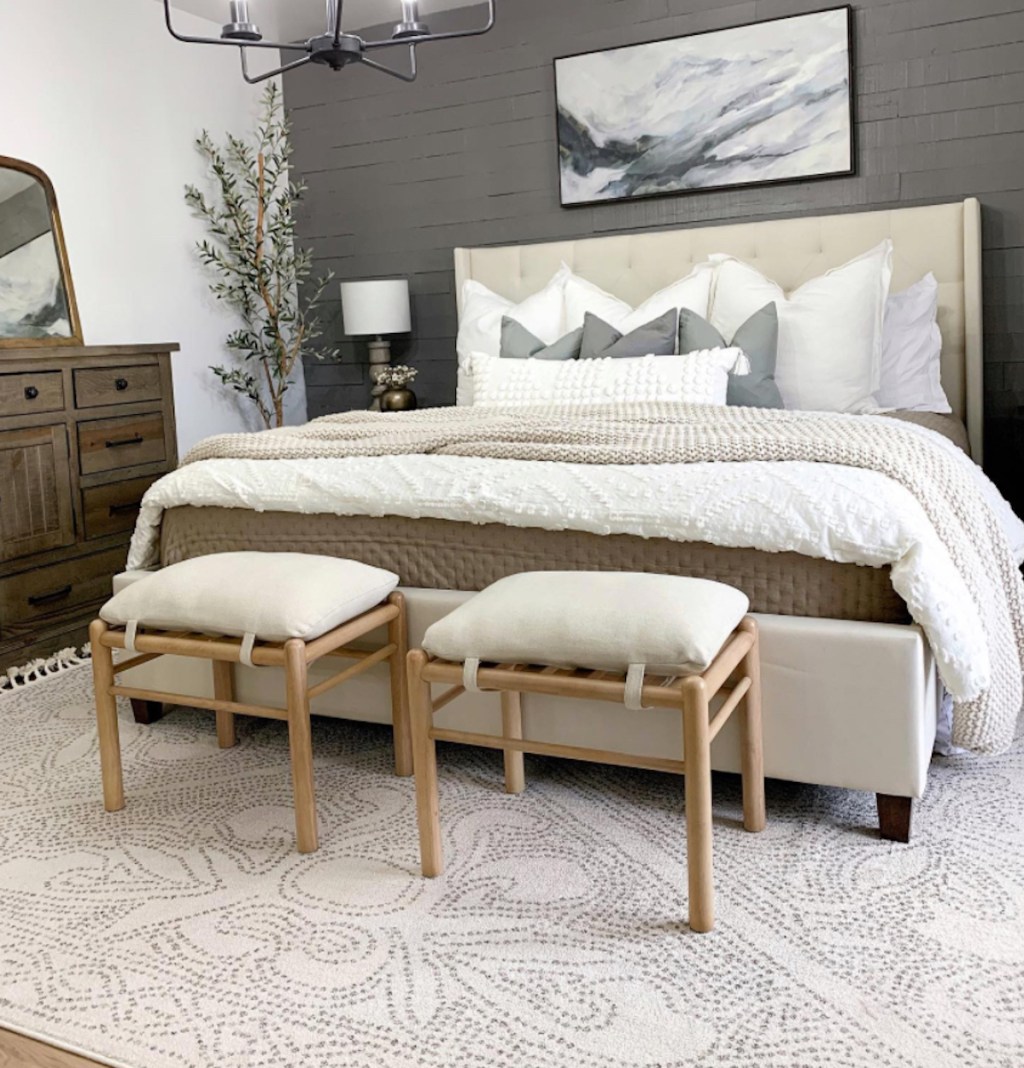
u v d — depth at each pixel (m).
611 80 4.36
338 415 3.30
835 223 3.97
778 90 4.08
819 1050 1.39
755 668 1.96
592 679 1.74
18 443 3.43
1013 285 3.88
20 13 3.93
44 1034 1.53
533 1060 1.41
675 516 2.09
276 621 2.02
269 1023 1.52
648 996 1.53
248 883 1.93
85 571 3.72
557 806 2.21
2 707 3.02
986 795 2.15
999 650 2.09
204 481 2.64
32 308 3.89
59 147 4.09
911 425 2.64
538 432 2.54
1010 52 3.77
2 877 2.01
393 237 4.97
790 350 3.54
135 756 2.60
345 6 4.56
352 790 2.33
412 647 2.37
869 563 1.97
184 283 4.71
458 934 1.73
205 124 4.78
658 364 3.23
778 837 2.02
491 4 2.47
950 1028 1.43
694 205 4.32
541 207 4.63
